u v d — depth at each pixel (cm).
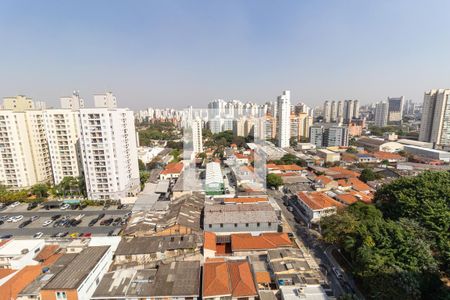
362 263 3909
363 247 4034
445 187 4897
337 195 7625
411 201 4847
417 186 5150
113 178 8200
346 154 14150
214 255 5009
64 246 5606
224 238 5625
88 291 3972
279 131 17262
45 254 5138
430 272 3675
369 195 7969
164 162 13325
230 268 4338
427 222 4353
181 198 7612
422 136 16950
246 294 3728
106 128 7869
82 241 5400
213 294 3678
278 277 4156
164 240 5184
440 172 5562
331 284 4325
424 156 13538
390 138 18325
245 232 5903
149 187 9225
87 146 7962
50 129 8956
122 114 8569
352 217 5019
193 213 6450
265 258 4938
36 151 9500
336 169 10919
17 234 6362
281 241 5294
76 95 11850
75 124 9131
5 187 8781
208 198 7800
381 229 4303
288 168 11025
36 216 7294
